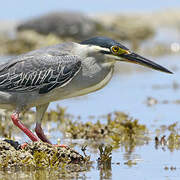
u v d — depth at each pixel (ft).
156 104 63.87
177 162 40.04
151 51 111.86
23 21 129.90
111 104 64.49
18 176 35.99
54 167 38.19
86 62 40.96
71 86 41.09
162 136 48.93
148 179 35.53
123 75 85.40
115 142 47.19
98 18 157.58
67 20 126.31
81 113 59.72
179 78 81.15
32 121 55.36
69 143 46.83
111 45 41.09
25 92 40.93
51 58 41.09
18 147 40.22
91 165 39.22
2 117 55.16
